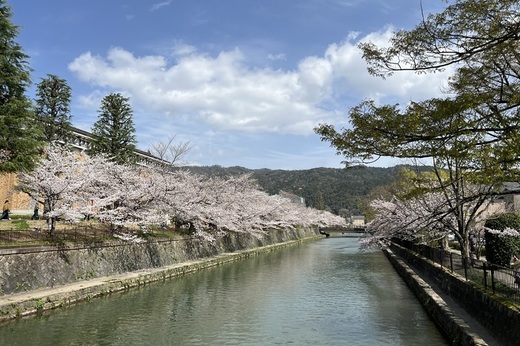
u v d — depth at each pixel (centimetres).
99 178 2072
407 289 1994
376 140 780
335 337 1174
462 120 750
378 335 1186
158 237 2547
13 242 1580
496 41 695
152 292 1841
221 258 3031
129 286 1858
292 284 2130
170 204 2389
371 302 1670
